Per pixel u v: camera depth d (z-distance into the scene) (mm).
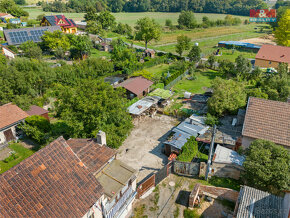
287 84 46125
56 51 77688
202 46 100688
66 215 15938
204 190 25719
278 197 20547
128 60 67812
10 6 147750
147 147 35094
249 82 59344
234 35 122188
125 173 21719
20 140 37125
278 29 92000
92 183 18109
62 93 30703
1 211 14445
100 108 28656
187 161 30078
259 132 30375
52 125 41312
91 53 86625
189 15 137375
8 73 42844
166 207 24719
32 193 15836
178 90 55938
